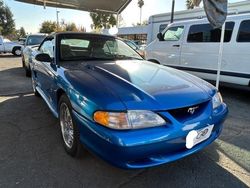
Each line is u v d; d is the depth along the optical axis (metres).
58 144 3.20
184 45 6.77
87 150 2.57
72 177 2.52
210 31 6.18
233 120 4.34
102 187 2.38
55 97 3.33
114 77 2.69
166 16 10.83
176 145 2.25
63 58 3.53
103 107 2.17
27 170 2.63
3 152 2.99
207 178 2.55
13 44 19.08
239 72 5.66
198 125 2.35
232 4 7.33
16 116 4.25
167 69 3.33
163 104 2.24
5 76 8.59
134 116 2.13
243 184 2.46
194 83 2.84
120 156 2.09
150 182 2.47
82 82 2.59
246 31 5.51
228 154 3.05
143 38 29.11
